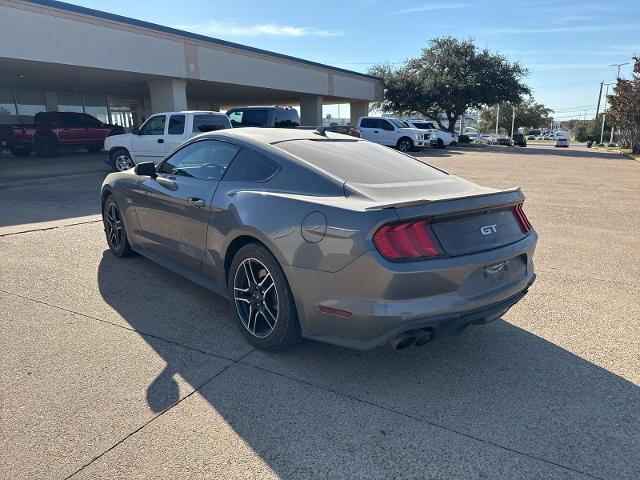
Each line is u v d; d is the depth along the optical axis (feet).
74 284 14.88
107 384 9.49
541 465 7.52
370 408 8.93
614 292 15.05
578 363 10.64
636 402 9.18
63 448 7.68
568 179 47.85
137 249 16.10
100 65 49.08
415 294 8.78
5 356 10.48
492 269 9.75
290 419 8.55
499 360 10.77
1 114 71.82
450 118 132.57
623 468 7.47
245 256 10.91
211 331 11.91
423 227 8.95
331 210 9.29
